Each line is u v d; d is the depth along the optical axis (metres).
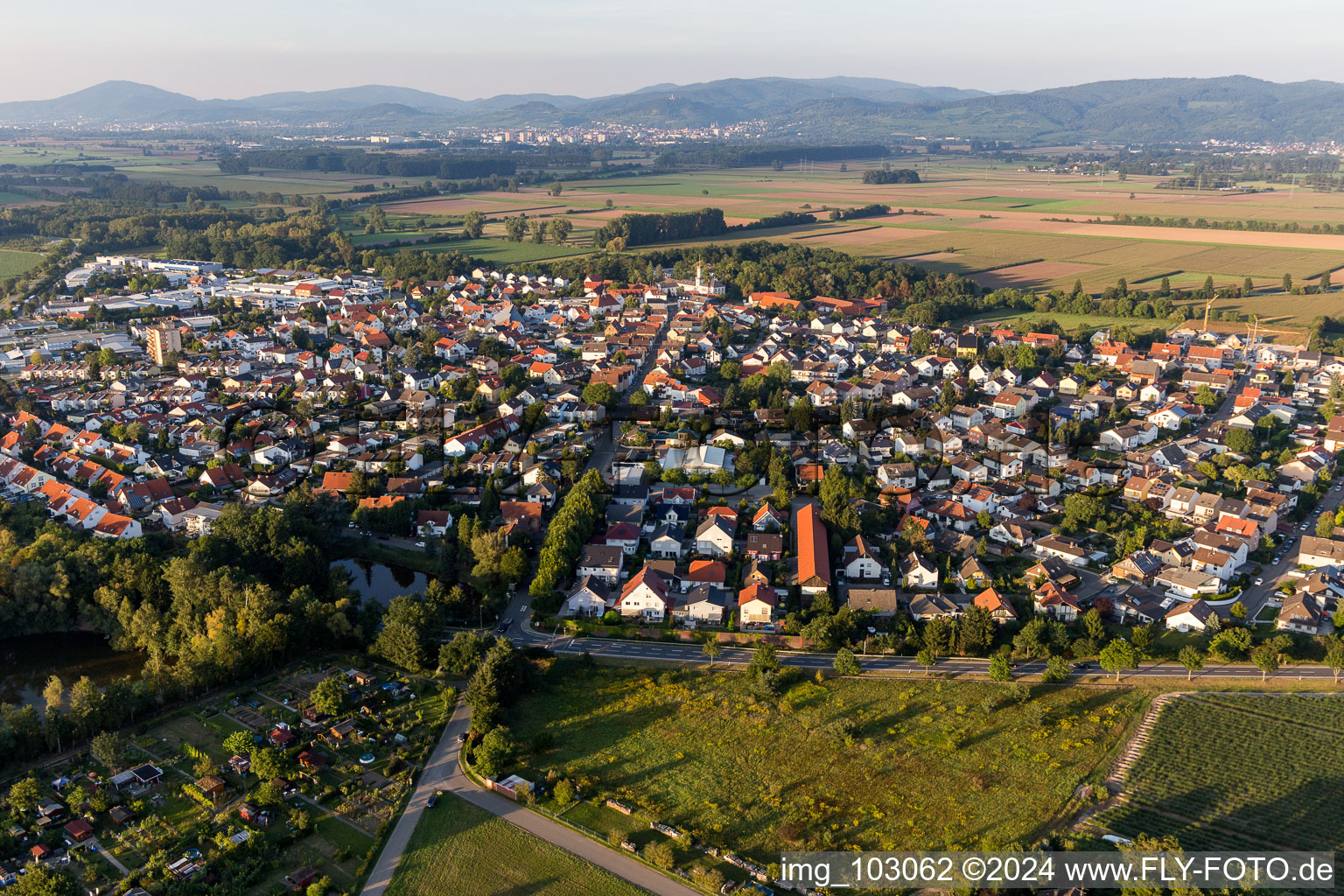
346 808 128.50
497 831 124.25
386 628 165.38
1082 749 139.38
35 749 139.75
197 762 137.50
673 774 135.50
